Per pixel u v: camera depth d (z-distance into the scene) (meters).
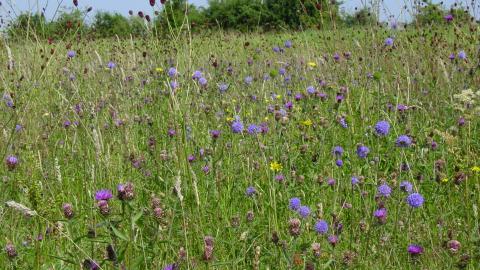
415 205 1.45
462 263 1.35
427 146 1.91
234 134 2.09
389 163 1.85
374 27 2.81
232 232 1.50
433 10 3.24
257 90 2.53
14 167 1.67
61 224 1.36
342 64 2.79
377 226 1.48
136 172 1.77
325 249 1.42
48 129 2.06
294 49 3.50
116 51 3.25
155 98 2.23
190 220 1.46
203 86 2.29
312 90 2.26
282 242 1.33
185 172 1.56
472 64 2.54
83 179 1.72
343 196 1.72
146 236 1.38
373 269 1.39
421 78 2.65
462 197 1.66
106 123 2.14
